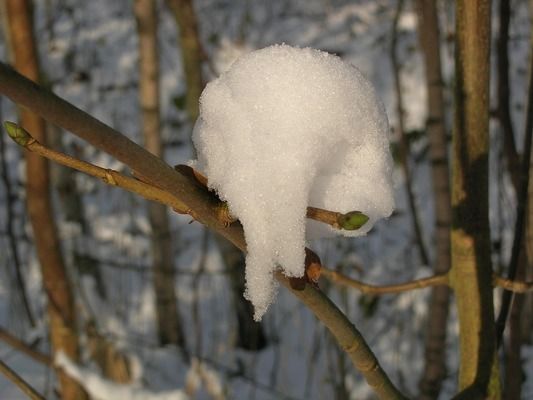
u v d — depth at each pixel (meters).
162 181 0.36
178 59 2.77
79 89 2.68
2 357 1.32
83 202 2.03
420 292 1.47
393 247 1.92
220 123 0.37
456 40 0.51
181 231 2.14
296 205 0.36
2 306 1.72
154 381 1.33
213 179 0.37
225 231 0.38
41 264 0.89
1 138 1.52
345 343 0.43
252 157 0.36
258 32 2.87
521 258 0.79
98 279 1.54
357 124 0.37
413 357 1.38
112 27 3.01
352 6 3.01
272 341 1.57
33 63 0.80
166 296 1.60
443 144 1.04
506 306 0.58
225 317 1.72
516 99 2.33
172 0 1.36
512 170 0.80
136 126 2.46
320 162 0.37
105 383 0.92
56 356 0.92
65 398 0.92
